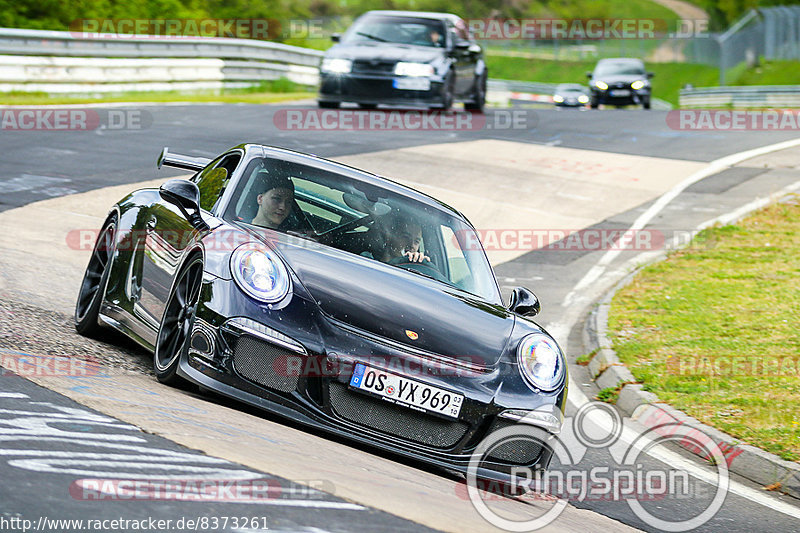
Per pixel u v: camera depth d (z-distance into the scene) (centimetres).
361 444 1148
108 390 1088
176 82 5850
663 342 2172
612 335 2219
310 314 1123
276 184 1397
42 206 2614
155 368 1232
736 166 4547
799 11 14475
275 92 6762
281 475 855
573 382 1994
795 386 1883
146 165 3350
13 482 716
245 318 1099
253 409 1160
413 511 848
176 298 1232
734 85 14075
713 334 2252
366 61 5009
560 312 2488
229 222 1303
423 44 5203
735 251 3133
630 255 3088
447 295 1300
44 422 900
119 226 1512
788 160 4750
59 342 1388
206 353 1105
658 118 6322
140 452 845
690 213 3653
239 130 4303
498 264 2862
